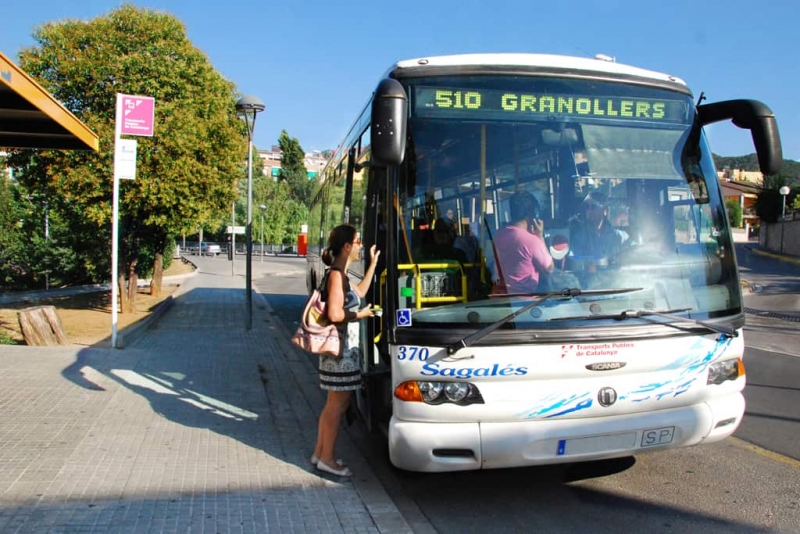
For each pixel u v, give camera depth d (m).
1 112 7.54
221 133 16.17
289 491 4.86
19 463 5.15
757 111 4.99
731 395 4.91
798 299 23.95
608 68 5.10
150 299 20.86
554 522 4.62
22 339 11.99
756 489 5.20
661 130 5.08
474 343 4.27
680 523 4.58
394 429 4.41
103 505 4.43
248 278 14.11
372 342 5.57
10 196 26.14
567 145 4.88
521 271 4.54
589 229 4.75
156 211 15.55
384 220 5.04
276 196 89.75
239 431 6.36
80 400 7.18
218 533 4.09
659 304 4.64
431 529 4.47
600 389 4.44
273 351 11.32
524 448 4.36
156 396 7.55
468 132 4.76
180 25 15.20
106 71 14.06
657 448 4.64
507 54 5.02
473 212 4.66
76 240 24.67
